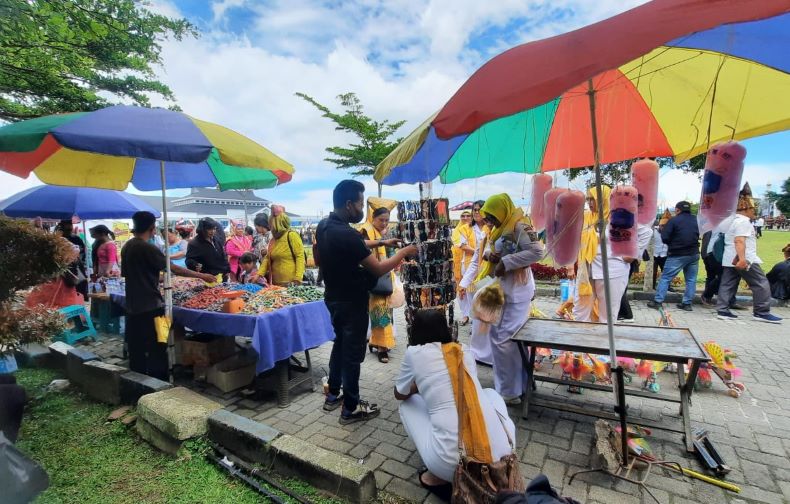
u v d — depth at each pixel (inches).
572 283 197.3
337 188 114.0
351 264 110.6
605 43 55.1
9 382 98.2
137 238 141.6
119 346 206.8
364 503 83.3
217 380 144.9
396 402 136.3
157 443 108.2
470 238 226.8
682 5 52.3
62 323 117.3
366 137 528.7
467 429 77.3
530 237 117.9
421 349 87.9
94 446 109.3
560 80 55.1
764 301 223.1
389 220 183.6
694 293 255.3
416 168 156.3
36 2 130.0
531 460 99.7
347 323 116.0
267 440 96.4
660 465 94.5
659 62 92.1
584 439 109.0
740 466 94.4
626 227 83.4
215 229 216.7
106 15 162.6
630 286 337.7
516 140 140.3
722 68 86.4
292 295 151.3
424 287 161.6
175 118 120.1
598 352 101.9
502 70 64.7
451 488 86.4
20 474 70.6
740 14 46.1
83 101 243.3
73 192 246.4
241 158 122.1
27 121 114.1
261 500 86.4
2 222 103.4
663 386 140.8
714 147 72.7
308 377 148.3
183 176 195.6
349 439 112.0
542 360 163.8
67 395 141.9
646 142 121.6
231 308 135.6
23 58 201.0
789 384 140.5
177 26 234.2
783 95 83.6
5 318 104.2
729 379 132.6
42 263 108.6
